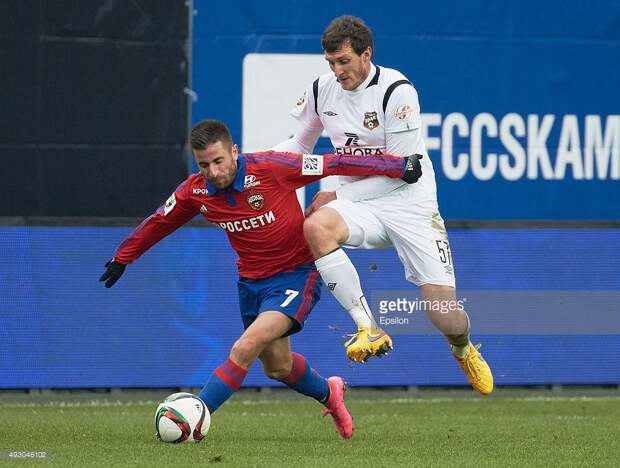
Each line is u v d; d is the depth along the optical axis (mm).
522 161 35219
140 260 34156
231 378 22031
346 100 23594
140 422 27172
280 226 22188
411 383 34781
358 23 22656
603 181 35594
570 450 22141
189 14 33844
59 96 33438
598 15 35344
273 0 34062
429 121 34781
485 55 34938
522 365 35250
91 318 33906
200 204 22312
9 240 33469
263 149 34156
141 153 33812
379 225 23625
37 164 33500
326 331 34562
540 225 35312
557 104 35312
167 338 34188
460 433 25391
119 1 33594
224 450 21156
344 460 19938
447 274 24234
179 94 33875
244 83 34062
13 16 33156
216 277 34406
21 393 34375
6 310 33500
